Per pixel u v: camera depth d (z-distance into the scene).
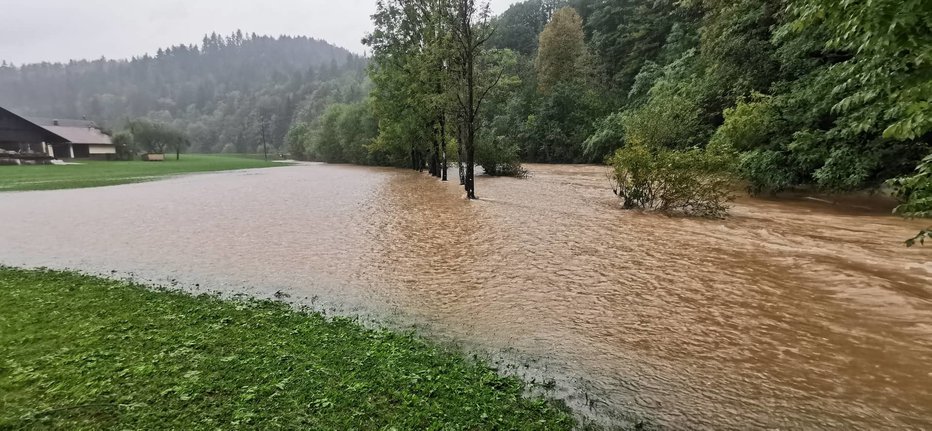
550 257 9.59
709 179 14.61
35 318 5.98
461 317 6.39
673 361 4.93
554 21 58.56
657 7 47.47
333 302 7.12
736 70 21.53
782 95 17.47
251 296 7.41
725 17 22.34
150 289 7.79
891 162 14.24
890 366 4.68
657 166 15.20
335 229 13.36
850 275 7.63
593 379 4.60
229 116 165.75
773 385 4.39
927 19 3.19
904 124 3.47
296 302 7.13
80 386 4.10
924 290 6.79
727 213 14.27
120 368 4.45
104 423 3.57
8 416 3.66
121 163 61.50
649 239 11.12
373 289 7.73
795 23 4.37
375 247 10.93
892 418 3.82
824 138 15.33
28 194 24.62
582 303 6.80
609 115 42.31
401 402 3.93
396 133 38.81
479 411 3.84
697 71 28.80
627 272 8.36
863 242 10.10
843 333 5.50
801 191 17.08
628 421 3.86
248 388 4.07
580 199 19.11
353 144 68.19
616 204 17.30
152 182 33.00
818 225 12.23
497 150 32.44
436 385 4.23
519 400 4.10
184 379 4.22
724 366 4.79
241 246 11.21
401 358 4.82
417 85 27.30
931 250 9.27
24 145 65.31
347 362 4.66
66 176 36.97
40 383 4.17
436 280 8.19
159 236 12.59
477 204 18.20
